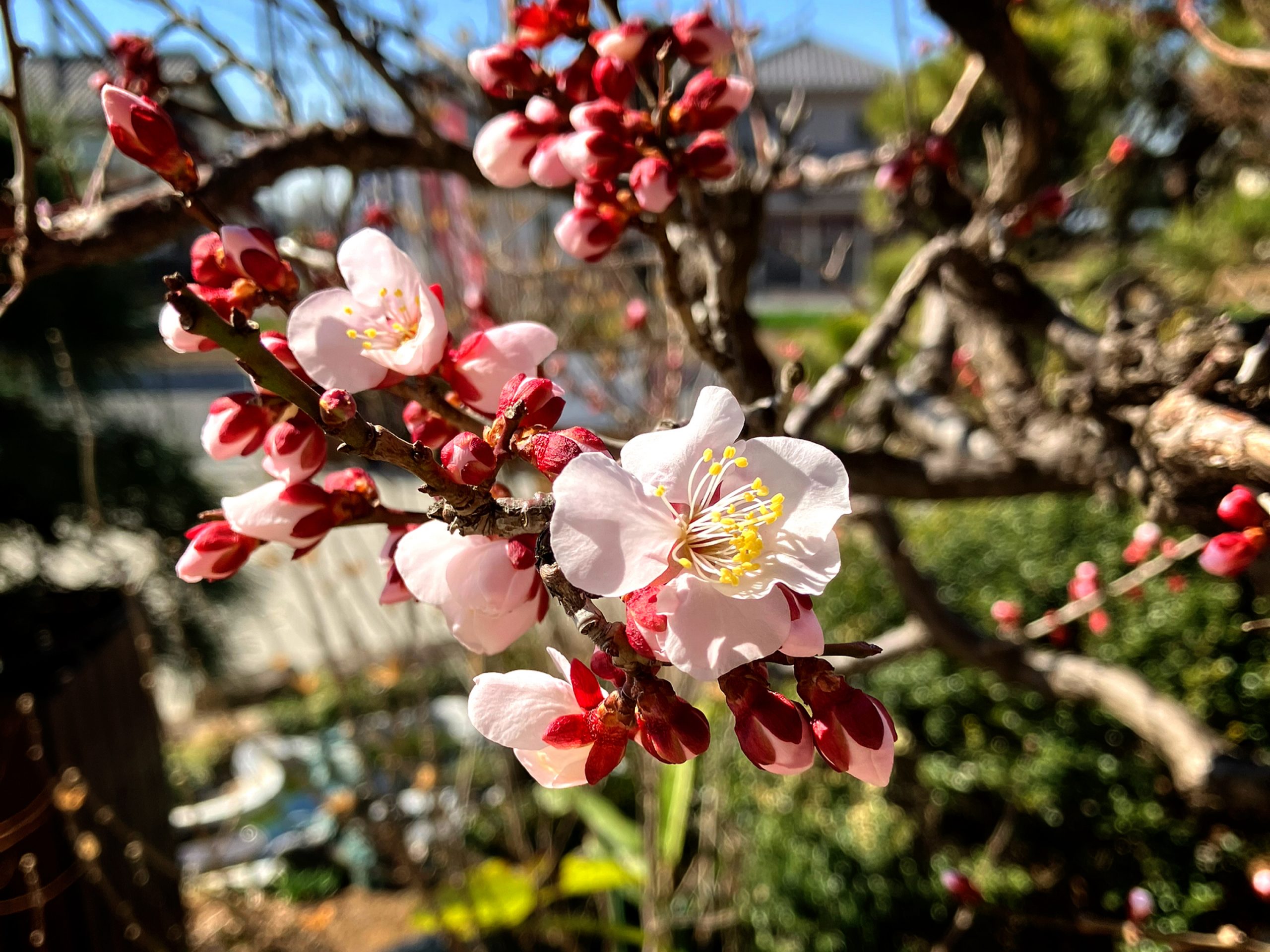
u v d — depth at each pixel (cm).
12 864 25
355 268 11
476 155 14
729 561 9
